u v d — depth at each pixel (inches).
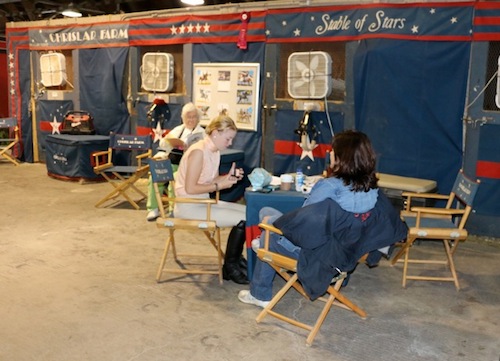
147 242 174.4
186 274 146.6
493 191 183.9
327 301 120.5
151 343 108.7
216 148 136.8
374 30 198.8
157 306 126.0
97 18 279.1
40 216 204.8
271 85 226.8
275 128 227.8
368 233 109.7
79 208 218.1
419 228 134.3
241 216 140.3
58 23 294.8
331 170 109.6
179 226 132.0
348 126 210.4
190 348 107.0
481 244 180.9
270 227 111.3
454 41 185.6
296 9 215.6
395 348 109.2
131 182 223.9
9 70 320.5
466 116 187.2
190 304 127.5
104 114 285.0
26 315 120.1
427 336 114.4
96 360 101.9
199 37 244.7
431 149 195.2
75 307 124.6
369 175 105.5
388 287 141.2
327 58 208.1
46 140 277.1
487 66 181.8
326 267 104.7
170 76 255.8
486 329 118.1
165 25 254.7
